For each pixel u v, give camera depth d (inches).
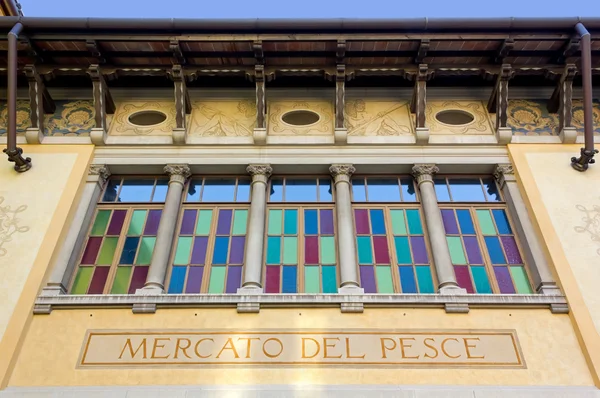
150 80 377.4
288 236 321.7
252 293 280.1
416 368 253.4
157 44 342.6
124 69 358.3
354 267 297.4
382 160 346.9
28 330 265.6
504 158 347.3
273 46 343.3
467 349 260.2
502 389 243.9
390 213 333.4
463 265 309.0
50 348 260.1
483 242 319.3
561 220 307.9
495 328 268.1
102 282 300.2
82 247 313.7
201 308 275.0
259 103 356.5
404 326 268.7
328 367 253.4
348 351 259.0
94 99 356.5
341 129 351.6
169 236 312.3
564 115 352.5
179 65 351.6
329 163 345.7
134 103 382.0
